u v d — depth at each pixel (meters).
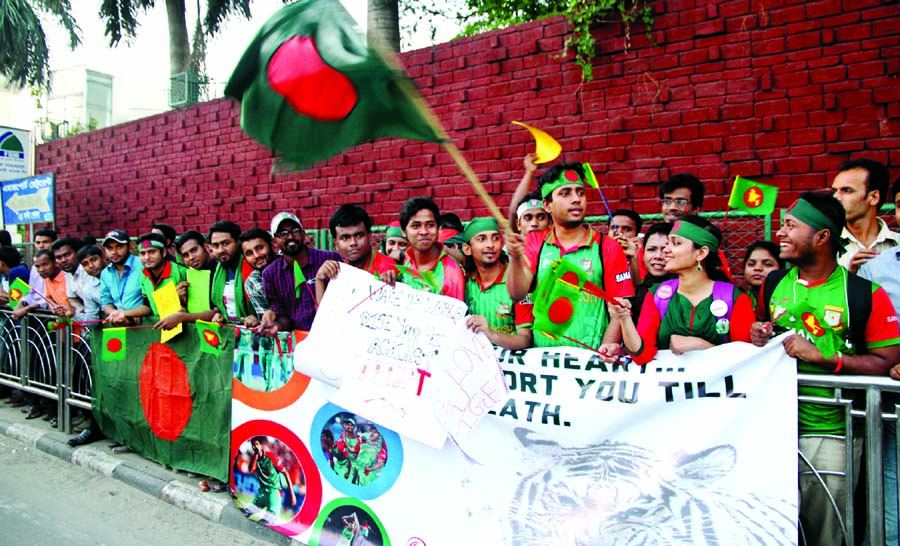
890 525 2.49
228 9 11.08
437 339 3.16
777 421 2.54
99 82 26.03
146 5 11.37
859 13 4.53
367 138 2.88
